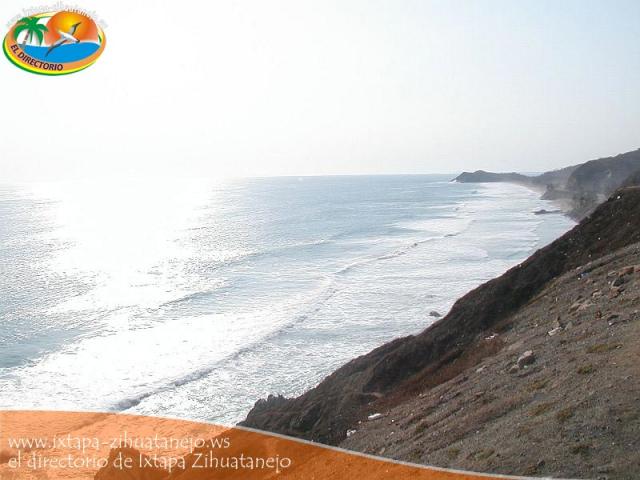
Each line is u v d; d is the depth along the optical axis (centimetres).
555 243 3184
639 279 1909
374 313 4012
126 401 2586
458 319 2731
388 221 11094
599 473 852
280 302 4434
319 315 4006
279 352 3266
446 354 2417
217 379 2880
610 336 1477
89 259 6700
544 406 1191
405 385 2233
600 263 2489
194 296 4697
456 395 1662
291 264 6259
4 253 7131
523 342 1916
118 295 4750
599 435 964
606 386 1145
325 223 10925
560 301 2286
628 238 2778
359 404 2175
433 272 5422
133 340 3525
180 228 10256
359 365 2634
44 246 7819
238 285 5131
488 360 1934
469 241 7538
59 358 3192
